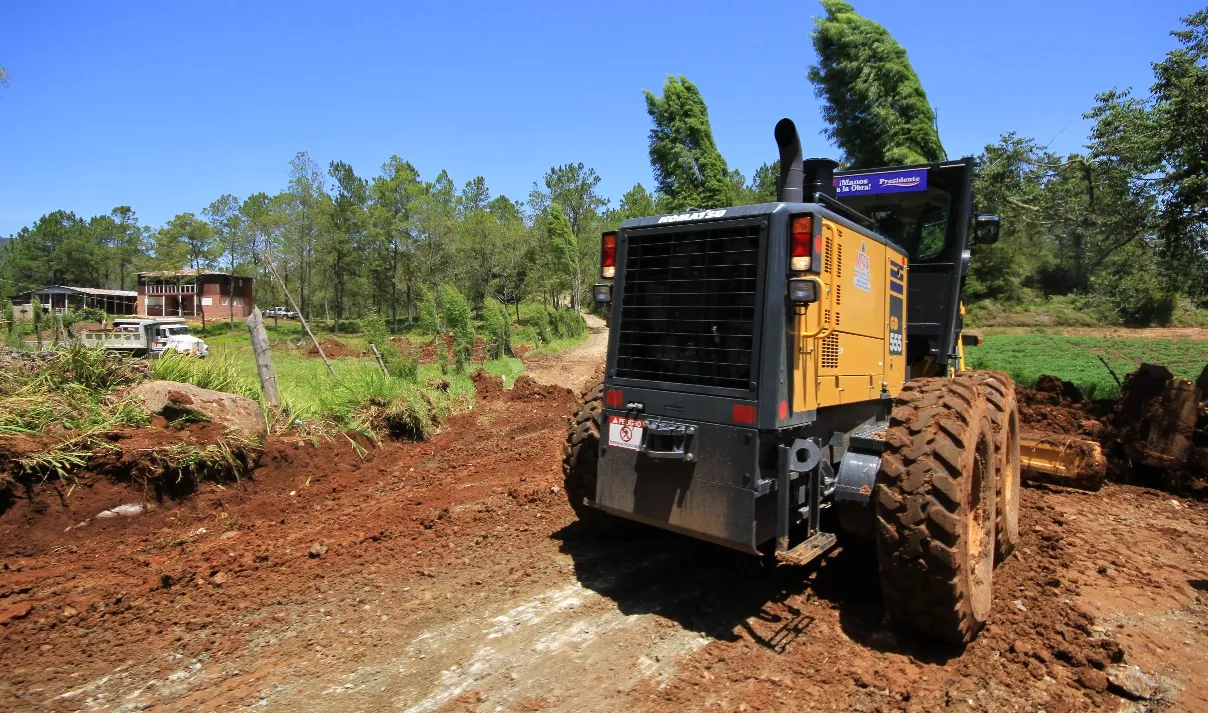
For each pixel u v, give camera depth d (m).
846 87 17.19
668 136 19.67
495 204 69.38
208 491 6.54
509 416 12.12
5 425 5.79
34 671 3.59
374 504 6.69
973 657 3.70
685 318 4.18
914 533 3.56
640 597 4.46
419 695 3.36
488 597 4.47
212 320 52.06
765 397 3.78
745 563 5.01
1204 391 7.43
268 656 3.75
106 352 7.46
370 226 44.97
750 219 3.92
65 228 72.44
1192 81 9.14
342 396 9.27
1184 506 6.85
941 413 3.82
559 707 3.24
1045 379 10.95
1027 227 18.08
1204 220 9.22
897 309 5.34
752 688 3.38
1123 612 4.32
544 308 38.88
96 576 4.84
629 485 4.29
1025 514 6.33
